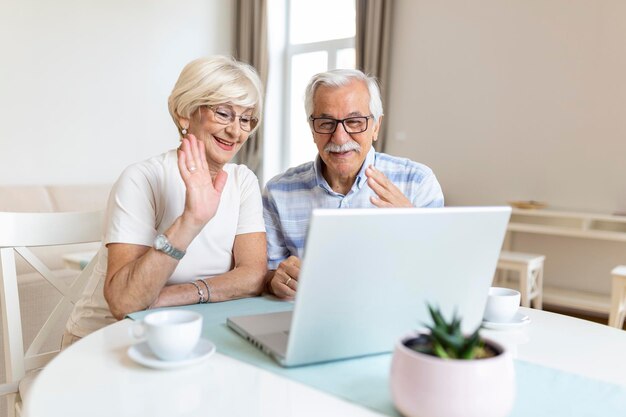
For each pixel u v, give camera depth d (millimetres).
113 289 1148
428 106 4605
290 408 666
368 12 4770
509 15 4129
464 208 803
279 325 954
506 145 4207
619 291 2885
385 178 1332
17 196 3844
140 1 4902
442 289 848
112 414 635
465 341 619
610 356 909
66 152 4484
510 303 1050
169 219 1340
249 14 5598
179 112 1370
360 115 1509
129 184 1285
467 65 4367
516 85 4133
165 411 647
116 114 4809
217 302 1242
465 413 580
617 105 3707
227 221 1405
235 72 1353
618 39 3676
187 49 5332
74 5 4441
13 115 4141
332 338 792
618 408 688
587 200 3863
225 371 779
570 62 3881
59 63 4383
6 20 4047
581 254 3916
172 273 1254
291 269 1285
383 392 716
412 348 643
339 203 1657
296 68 5742
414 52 4656
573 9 3844
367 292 779
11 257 1358
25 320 2398
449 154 4512
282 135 5887
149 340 773
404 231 756
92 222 1537
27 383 1276
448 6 4438
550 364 860
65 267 3088
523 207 3885
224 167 1471
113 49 4734
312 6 5535
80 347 860
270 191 1705
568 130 3918
